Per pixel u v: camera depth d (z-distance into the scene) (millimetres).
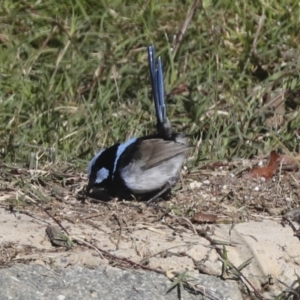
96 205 10211
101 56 13680
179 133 11055
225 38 13680
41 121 12219
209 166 11359
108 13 14328
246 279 8789
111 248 9156
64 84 13258
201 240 9312
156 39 13891
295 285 8867
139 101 12719
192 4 13766
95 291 8547
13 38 14289
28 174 10945
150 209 10109
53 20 14195
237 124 11969
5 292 8383
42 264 8859
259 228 9688
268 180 11023
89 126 12039
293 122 12164
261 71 13367
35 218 9789
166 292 8602
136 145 10359
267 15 14102
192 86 12953
